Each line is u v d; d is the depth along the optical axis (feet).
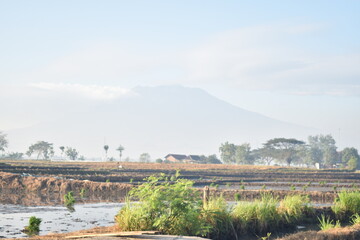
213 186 213.46
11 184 185.78
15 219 97.71
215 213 74.43
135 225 65.16
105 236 58.18
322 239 62.44
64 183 182.91
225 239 74.84
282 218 87.35
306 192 158.61
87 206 128.36
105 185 180.24
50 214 108.58
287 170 428.15
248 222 80.43
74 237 57.77
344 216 96.68
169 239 56.03
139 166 424.05
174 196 65.72
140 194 66.59
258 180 282.77
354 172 451.94
